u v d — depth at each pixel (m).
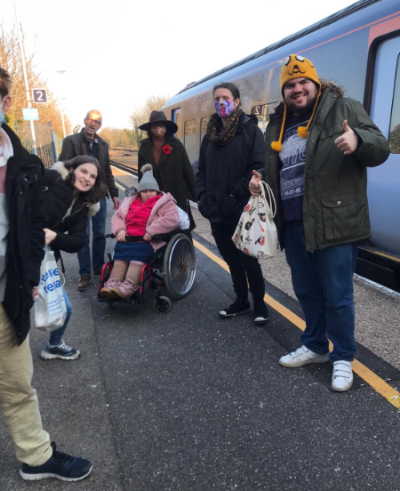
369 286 4.17
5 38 15.78
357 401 2.48
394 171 4.25
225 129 3.22
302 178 2.52
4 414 1.85
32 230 1.77
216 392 2.61
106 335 3.41
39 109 25.22
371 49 4.48
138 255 3.74
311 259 2.66
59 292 2.36
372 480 1.92
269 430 2.27
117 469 2.03
